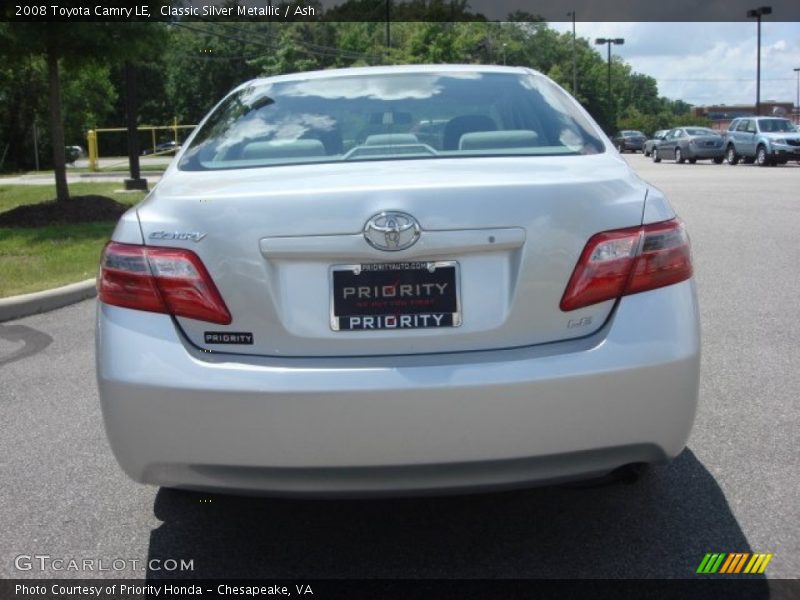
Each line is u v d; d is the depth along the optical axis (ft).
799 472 12.60
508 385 8.70
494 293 9.10
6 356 20.20
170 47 47.19
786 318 21.76
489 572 10.20
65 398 17.04
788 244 33.86
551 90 13.12
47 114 128.67
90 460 13.91
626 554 10.51
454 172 9.80
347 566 10.44
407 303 9.03
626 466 10.00
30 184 79.25
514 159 10.66
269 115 12.42
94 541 11.25
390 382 8.68
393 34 198.49
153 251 9.30
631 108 357.82
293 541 11.10
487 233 9.01
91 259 31.19
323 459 8.79
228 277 9.10
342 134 11.85
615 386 8.90
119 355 9.16
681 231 9.70
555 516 11.53
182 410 8.91
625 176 10.07
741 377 17.01
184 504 12.25
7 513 12.07
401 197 9.00
